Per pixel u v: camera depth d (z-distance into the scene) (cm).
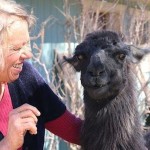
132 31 866
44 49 837
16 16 291
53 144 793
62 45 866
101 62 323
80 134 362
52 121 374
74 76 764
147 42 864
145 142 385
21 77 356
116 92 341
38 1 834
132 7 952
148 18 930
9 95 340
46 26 834
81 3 844
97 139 346
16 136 276
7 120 328
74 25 809
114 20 912
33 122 282
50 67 847
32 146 347
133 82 363
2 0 288
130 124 349
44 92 366
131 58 359
